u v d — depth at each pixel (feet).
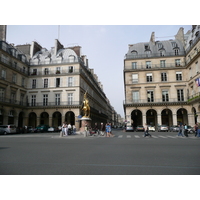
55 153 28.19
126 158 23.80
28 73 153.79
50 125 142.00
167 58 139.95
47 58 154.51
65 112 140.77
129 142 47.47
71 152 29.27
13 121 137.80
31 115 158.61
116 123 580.30
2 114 123.95
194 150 31.53
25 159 23.13
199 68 112.88
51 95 146.10
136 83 140.05
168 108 131.95
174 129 117.91
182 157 24.52
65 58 152.97
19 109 139.44
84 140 55.06
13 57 135.33
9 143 45.24
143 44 153.28
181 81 134.72
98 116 224.53
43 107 143.64
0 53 122.42
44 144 42.63
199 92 110.22
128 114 136.98
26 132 121.19
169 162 21.24
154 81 138.31
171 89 135.44
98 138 64.64
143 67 141.69
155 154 27.09
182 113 130.41
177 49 141.79
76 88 142.41
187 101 128.26
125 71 142.72
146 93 138.00
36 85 150.20
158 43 150.82
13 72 134.92
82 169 18.01
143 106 135.74
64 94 143.74
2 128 100.32
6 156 25.39
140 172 16.93
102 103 275.39
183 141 50.21
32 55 162.50
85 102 95.55
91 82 198.70
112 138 64.23
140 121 153.07
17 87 139.23
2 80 122.31
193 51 124.06
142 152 29.17
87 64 195.42
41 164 20.24
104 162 21.27
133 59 144.05
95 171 17.28
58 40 163.73
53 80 147.54
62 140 55.36
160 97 136.05
